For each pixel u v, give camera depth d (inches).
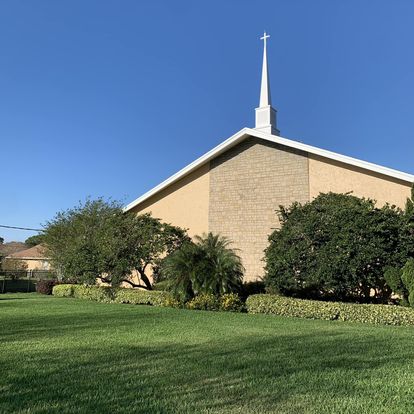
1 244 2463.1
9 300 749.9
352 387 205.0
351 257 480.1
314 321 458.6
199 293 579.8
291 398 188.5
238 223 764.0
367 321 457.1
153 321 437.1
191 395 192.2
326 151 672.4
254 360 259.3
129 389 201.6
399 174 609.0
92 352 283.0
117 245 687.1
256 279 719.1
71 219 1045.2
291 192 713.0
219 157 806.5
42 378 220.8
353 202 525.3
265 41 866.8
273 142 743.1
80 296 797.2
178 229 721.6
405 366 245.9
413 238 500.4
